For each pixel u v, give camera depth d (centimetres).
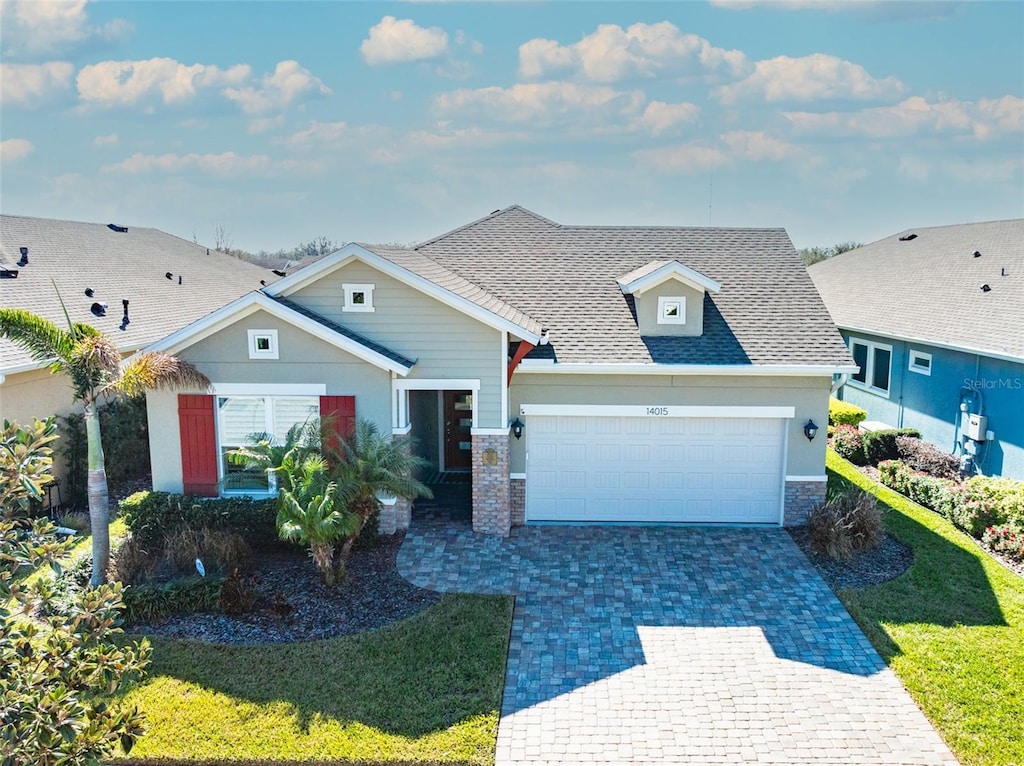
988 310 2152
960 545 1572
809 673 1119
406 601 1323
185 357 1558
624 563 1509
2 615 637
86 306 2211
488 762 923
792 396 1677
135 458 2044
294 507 1264
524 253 2073
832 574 1452
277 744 948
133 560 1359
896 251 3369
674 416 1691
